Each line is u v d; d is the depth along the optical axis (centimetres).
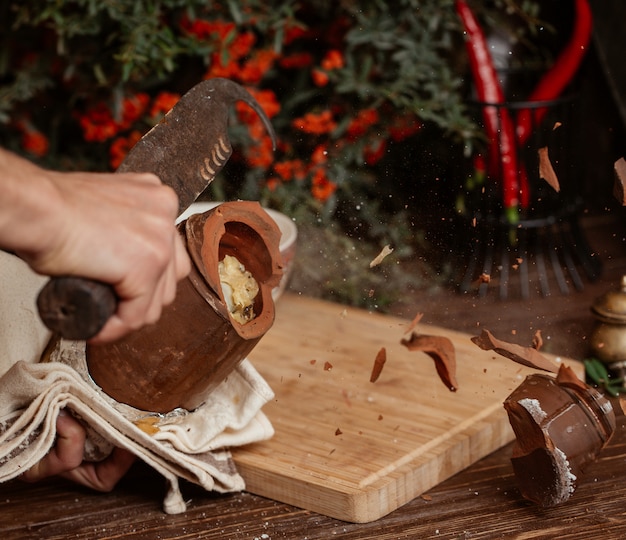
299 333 143
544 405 110
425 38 180
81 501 115
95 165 186
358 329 144
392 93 176
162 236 85
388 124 183
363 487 112
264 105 172
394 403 126
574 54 186
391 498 113
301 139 189
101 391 110
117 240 83
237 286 111
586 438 110
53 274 83
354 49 183
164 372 107
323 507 113
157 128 107
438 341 118
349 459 116
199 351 106
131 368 106
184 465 112
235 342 106
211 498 116
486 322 166
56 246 82
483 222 185
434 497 115
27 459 107
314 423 123
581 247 186
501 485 117
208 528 111
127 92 174
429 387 129
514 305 173
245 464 116
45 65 173
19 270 121
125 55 162
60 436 110
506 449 124
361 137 184
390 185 197
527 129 183
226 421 115
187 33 171
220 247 112
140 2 165
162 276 86
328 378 132
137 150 106
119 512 114
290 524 112
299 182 183
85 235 83
